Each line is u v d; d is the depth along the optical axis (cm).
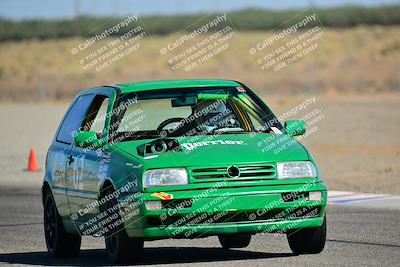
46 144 7381
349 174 5038
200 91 2639
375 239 2834
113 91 2639
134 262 2389
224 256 2577
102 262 2538
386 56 18788
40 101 13100
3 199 4447
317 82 14538
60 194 2750
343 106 9900
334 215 3488
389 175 4900
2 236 3297
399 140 6850
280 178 2327
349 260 2392
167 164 2309
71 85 16150
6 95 14775
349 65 17638
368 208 3675
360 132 7488
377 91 12694
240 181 2300
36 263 2623
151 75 17025
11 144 7381
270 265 2303
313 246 2431
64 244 2752
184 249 2814
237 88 2678
